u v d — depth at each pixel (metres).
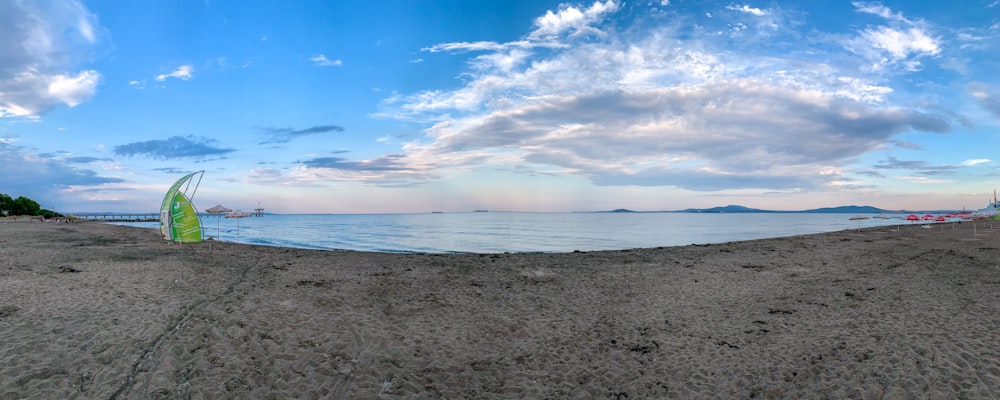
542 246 33.72
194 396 5.50
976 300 10.04
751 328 8.70
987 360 6.36
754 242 26.45
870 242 25.05
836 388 5.94
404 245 34.03
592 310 10.23
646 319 9.51
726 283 13.20
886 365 6.44
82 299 9.36
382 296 11.00
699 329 8.76
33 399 5.05
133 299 9.52
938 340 7.29
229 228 63.09
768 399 5.86
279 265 15.56
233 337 7.48
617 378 6.65
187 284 11.41
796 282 13.11
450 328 8.78
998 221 52.75
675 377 6.61
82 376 5.70
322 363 6.79
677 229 61.84
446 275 14.25
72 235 29.11
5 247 19.72
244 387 5.84
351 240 38.78
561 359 7.38
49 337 6.90
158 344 6.89
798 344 7.65
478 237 44.41
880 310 9.44
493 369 6.97
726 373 6.65
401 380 6.40
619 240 40.38
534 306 10.53
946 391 5.56
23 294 9.66
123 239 25.83
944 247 21.69
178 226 20.47
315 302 10.01
